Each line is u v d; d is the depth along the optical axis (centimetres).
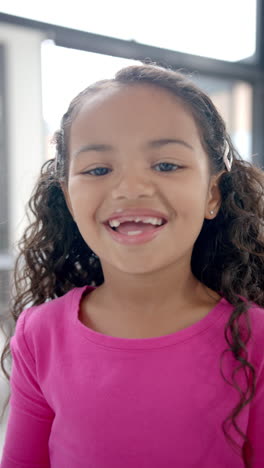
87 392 56
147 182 53
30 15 179
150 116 54
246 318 57
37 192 78
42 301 81
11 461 65
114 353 56
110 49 197
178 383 54
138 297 58
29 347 64
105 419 54
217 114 63
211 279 70
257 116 253
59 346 61
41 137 183
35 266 81
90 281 80
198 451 52
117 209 54
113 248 55
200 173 56
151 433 53
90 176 56
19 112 182
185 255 58
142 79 57
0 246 179
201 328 56
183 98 58
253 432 55
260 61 243
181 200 53
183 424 52
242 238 69
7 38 177
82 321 62
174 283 58
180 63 215
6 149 184
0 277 154
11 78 181
